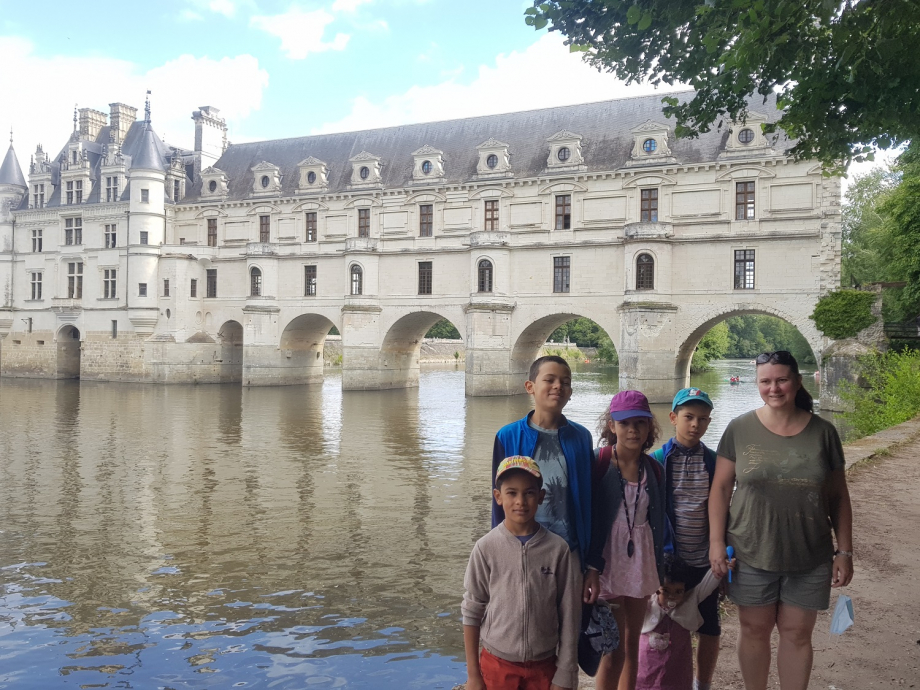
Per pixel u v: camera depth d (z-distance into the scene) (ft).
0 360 251.39
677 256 168.55
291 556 56.65
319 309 213.25
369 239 203.51
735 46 31.94
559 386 19.52
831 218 154.81
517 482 17.90
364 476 87.71
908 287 129.70
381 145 219.00
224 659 39.14
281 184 224.94
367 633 42.29
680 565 21.34
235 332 234.58
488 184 189.88
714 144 168.14
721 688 22.75
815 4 28.76
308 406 165.48
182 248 224.33
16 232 250.57
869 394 102.83
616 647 19.57
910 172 132.77
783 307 159.02
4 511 70.33
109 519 67.46
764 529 19.39
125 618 44.65
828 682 23.15
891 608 29.07
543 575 18.21
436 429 128.77
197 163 242.37
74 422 135.23
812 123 36.27
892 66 31.71
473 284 187.42
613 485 20.42
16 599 47.75
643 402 20.20
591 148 184.55
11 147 256.73
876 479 50.44
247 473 89.30
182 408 159.43
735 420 20.52
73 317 237.25
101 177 232.94
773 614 19.97
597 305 177.88
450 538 61.62
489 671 18.52
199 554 57.11
